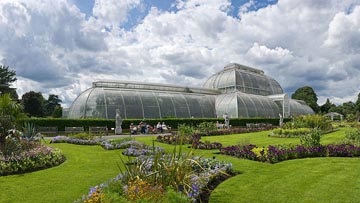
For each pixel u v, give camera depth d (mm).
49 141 30500
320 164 15891
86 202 7410
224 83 83562
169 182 9312
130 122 48938
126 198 7520
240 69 88375
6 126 17859
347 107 121062
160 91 65562
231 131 42062
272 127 52625
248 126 55656
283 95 79438
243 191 11008
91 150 23250
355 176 12977
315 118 42281
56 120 43406
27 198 10344
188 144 26719
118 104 54062
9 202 9922
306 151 18812
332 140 28703
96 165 16562
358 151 18734
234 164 16516
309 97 131500
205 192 10797
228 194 10648
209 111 69062
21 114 19578
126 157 19531
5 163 14703
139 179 8672
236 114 67250
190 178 10203
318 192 10727
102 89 55312
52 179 13102
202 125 42531
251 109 70000
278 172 14227
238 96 69750
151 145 25859
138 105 56375
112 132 45781
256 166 15938
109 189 8469
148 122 50156
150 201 7238
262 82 90500
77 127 42750
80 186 11883
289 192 10805
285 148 19453
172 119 52125
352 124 52906
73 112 53969
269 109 75312
